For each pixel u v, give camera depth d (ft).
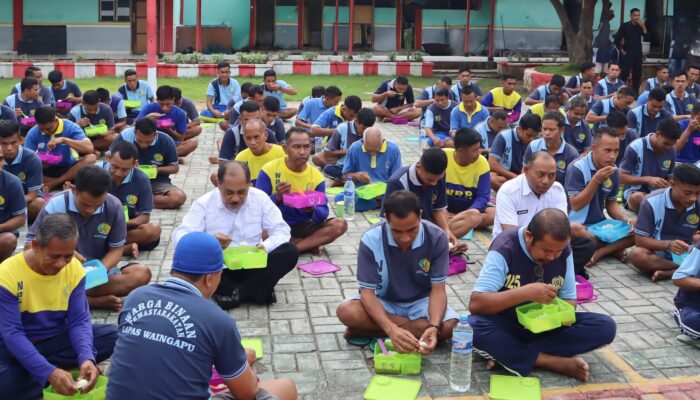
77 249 19.88
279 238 20.84
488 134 35.35
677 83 41.16
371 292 17.98
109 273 20.45
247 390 12.88
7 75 78.89
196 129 41.24
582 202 24.72
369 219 29.91
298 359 18.16
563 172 28.48
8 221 22.45
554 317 16.47
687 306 19.49
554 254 16.37
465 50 95.14
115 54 93.81
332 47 97.76
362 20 97.45
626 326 20.33
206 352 12.17
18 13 91.76
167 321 12.14
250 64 82.33
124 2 93.35
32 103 39.63
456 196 26.94
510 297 16.55
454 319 18.37
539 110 39.63
